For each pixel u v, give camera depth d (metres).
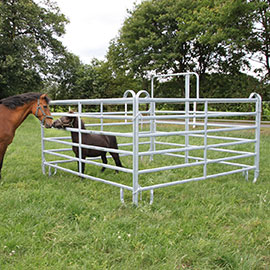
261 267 2.24
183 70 21.05
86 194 3.92
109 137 5.01
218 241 2.56
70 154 7.20
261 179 4.84
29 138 9.68
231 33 11.84
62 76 22.47
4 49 16.70
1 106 4.43
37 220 2.95
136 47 19.25
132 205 3.45
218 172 5.33
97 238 2.55
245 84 18.48
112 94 31.05
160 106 19.92
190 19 16.64
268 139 9.38
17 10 17.19
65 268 2.15
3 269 2.13
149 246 2.46
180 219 3.03
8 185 4.31
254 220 3.02
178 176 4.97
